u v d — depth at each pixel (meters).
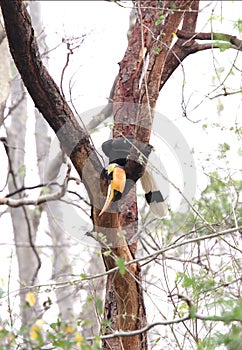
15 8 9.99
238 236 11.71
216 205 11.98
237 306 8.16
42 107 10.48
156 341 10.83
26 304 8.91
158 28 11.40
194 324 10.05
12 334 8.57
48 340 8.75
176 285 10.33
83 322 9.98
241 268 10.62
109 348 11.06
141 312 10.90
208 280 9.98
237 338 8.14
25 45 10.20
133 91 12.30
